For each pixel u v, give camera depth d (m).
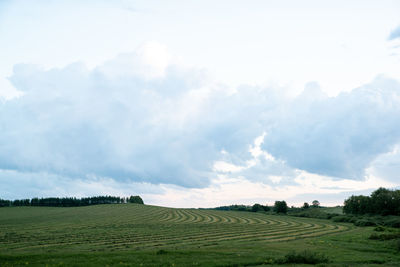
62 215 159.00
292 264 29.36
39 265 26.05
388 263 31.53
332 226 98.81
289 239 60.28
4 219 135.88
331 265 28.89
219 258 31.30
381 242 48.53
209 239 60.88
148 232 76.31
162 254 33.19
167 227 93.50
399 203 124.88
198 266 27.05
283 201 187.50
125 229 86.44
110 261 27.88
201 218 141.38
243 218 142.50
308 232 77.62
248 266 28.47
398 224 91.31
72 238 63.94
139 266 26.23
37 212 178.88
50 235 71.00
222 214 167.50
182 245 50.50
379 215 127.75
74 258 29.64
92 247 49.06
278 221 125.00
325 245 46.16
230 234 71.25
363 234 63.94
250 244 49.62
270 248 41.88
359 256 35.25
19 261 27.89
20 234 74.12
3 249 48.62
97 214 164.38
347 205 146.62
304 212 168.50
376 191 137.00
